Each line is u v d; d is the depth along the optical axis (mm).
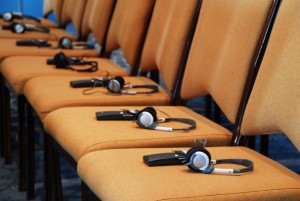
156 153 1322
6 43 3006
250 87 1527
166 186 1123
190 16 1952
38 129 3180
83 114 1701
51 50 2848
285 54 1344
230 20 1654
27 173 2252
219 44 1695
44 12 4359
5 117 2670
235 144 1543
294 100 1281
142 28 2371
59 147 1665
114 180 1171
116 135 1492
